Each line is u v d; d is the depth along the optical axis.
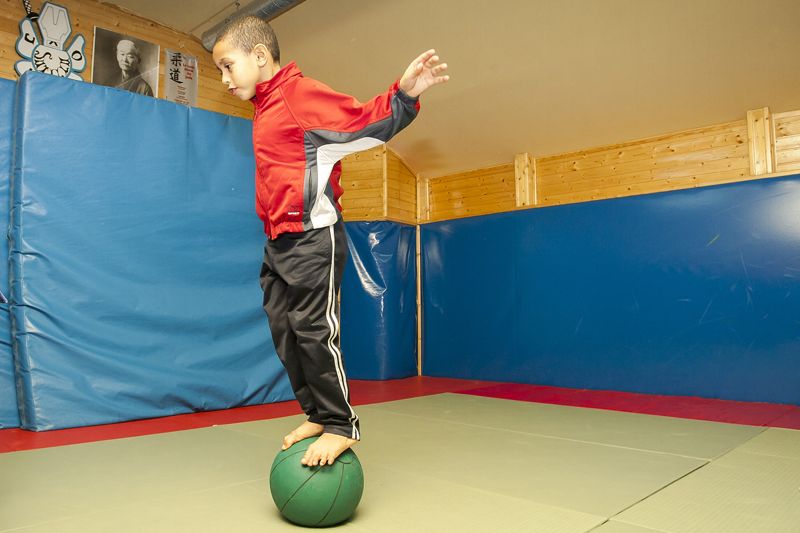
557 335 5.22
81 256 3.31
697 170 4.87
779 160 4.50
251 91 1.71
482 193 6.21
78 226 3.32
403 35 4.71
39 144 3.23
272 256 1.74
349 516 1.65
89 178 3.38
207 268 3.83
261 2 4.30
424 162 6.37
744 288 4.29
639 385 4.71
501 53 4.65
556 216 5.31
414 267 6.32
